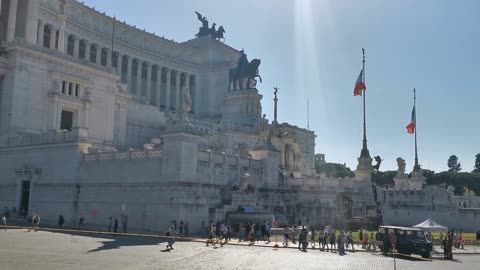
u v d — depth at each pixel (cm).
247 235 4688
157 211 4972
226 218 5138
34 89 7050
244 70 11438
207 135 8869
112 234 4512
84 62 7769
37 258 2606
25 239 3653
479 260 3678
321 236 4062
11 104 6769
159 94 13675
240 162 5844
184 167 4925
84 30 11706
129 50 13000
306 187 6512
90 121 7838
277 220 5403
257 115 10881
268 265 2802
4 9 9025
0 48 7031
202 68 14825
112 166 5494
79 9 11531
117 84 8819
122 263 2603
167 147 5034
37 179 6128
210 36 14900
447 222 6906
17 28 9006
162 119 9906
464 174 14038
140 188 5181
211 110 14375
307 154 13800
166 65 13975
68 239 3831
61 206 5822
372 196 6994
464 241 5119
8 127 6744
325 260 3209
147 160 5206
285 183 6412
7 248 3009
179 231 4559
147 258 2889
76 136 5859
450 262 3444
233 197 5325
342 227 6344
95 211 5512
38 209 6038
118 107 8675
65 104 7400
